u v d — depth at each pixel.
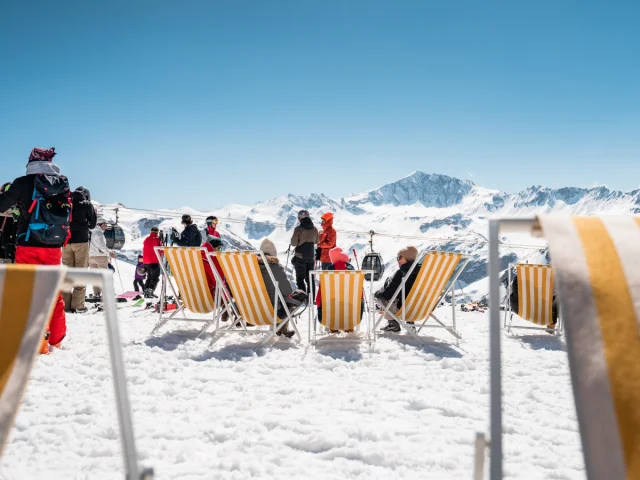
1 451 0.94
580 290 1.01
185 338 5.36
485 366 4.22
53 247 4.52
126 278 14.30
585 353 0.97
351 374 3.97
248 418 2.96
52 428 2.76
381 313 5.64
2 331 1.01
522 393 3.52
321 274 4.87
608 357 0.96
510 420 2.98
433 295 5.35
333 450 2.53
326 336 5.56
